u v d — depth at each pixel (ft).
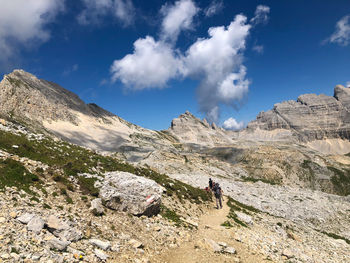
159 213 73.72
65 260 33.04
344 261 81.87
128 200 63.05
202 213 95.09
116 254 40.98
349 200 262.88
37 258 30.68
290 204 215.51
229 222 87.86
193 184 191.52
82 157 83.35
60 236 38.01
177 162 345.92
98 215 52.75
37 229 36.47
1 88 509.76
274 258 62.90
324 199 255.29
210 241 59.88
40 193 49.11
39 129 462.60
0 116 91.61
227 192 197.67
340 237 158.10
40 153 68.54
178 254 51.03
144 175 100.89
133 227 55.62
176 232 63.16
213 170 366.02
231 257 54.65
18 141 68.33
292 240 93.76
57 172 60.95
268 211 177.58
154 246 50.72
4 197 41.47
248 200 194.70
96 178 68.18
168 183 107.34
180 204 92.58
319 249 91.35
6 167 50.85
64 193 53.57
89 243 40.52
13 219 36.83
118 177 72.64
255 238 76.02
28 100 571.28
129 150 606.96
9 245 30.89
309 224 175.32
